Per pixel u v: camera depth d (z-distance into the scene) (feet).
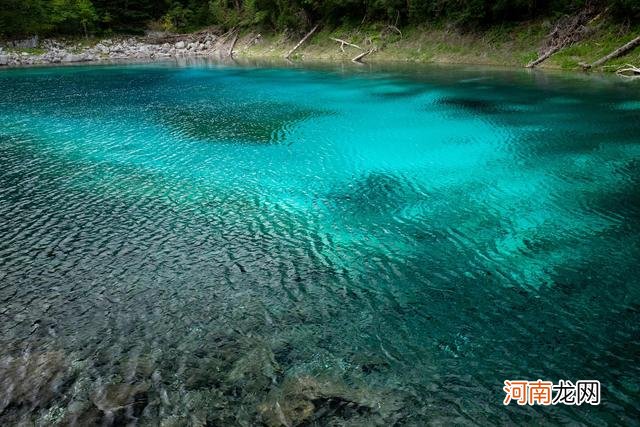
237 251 50.67
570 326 37.52
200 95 146.72
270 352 35.27
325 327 38.09
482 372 33.09
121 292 43.50
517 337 36.45
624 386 31.58
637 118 95.35
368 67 196.24
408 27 218.79
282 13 266.98
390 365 33.78
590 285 42.70
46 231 55.72
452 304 40.75
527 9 176.86
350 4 236.63
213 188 68.49
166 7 355.97
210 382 32.45
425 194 64.23
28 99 144.25
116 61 272.51
